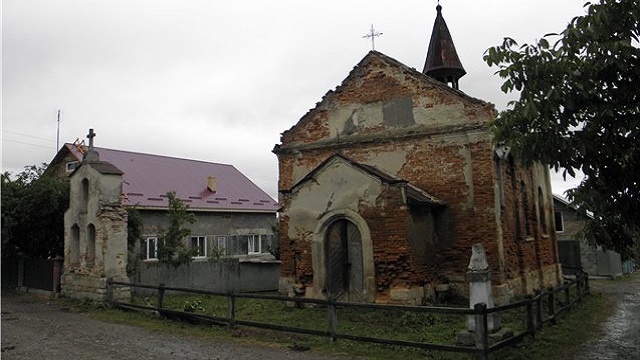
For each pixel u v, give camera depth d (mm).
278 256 26781
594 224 7559
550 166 6891
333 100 18766
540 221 21094
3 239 18859
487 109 15922
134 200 25375
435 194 16484
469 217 15938
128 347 10453
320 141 18828
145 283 18281
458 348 8914
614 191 6953
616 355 9875
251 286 22266
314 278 15273
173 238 20422
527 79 7059
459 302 15617
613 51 6230
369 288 14250
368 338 10047
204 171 33094
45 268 18219
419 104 17125
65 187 19531
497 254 15367
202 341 11016
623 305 17266
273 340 10992
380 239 14312
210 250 28016
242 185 33906
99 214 15930
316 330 11164
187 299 17484
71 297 16844
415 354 9547
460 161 16234
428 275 15180
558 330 11797
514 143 7078
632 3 6273
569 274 28922
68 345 10617
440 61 21000
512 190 17594
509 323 12383
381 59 18000
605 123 6645
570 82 6680
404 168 17078
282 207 16422
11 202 18891
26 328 12438
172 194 21734
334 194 15273
